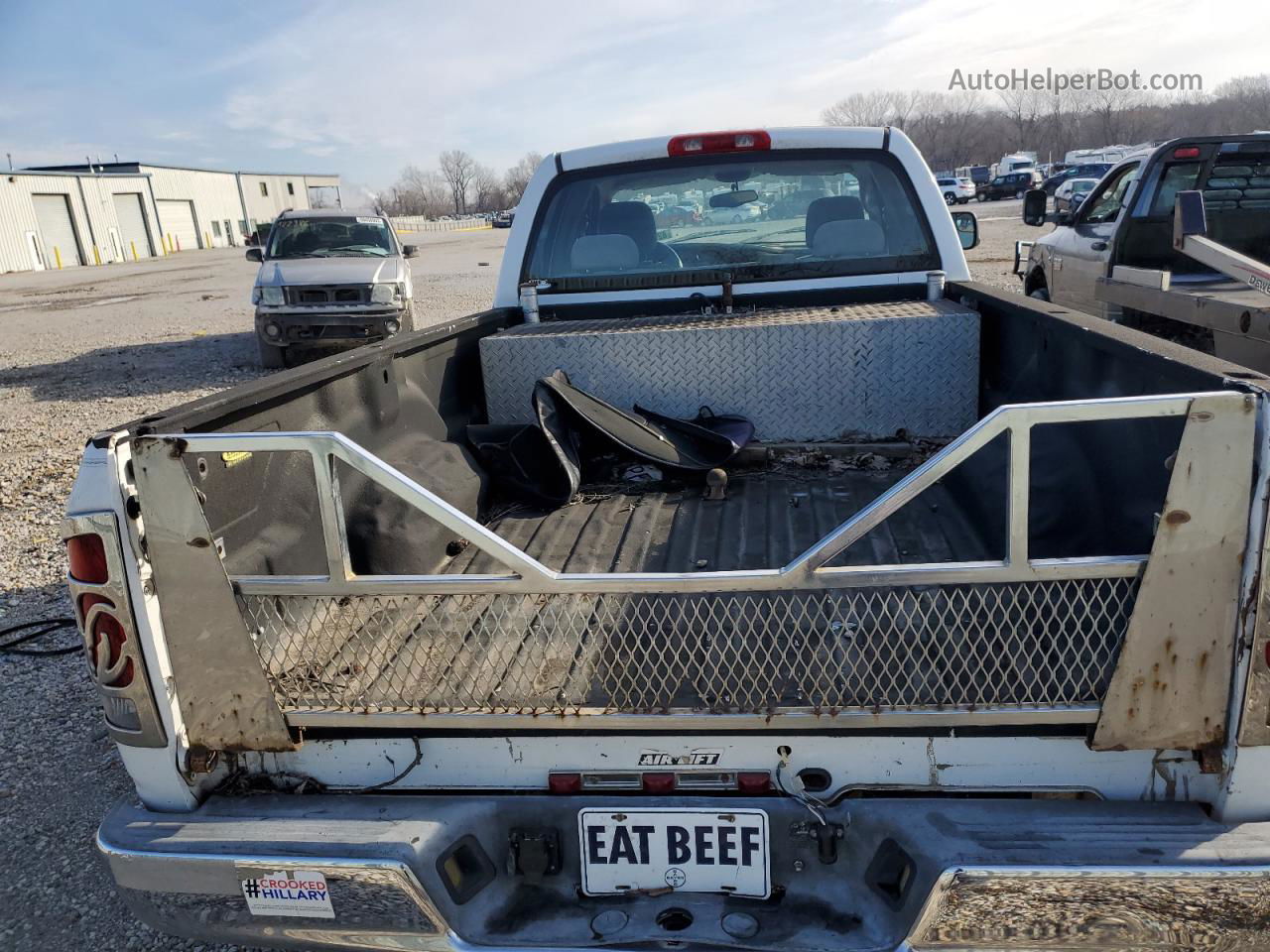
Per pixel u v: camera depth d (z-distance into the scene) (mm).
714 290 3924
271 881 1807
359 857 1770
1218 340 5242
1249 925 1618
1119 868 1604
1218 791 1727
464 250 37312
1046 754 1767
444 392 3230
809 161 3855
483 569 2660
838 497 3039
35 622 4879
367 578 1776
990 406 3283
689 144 3852
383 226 12930
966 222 4633
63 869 2996
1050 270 9594
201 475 1795
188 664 1847
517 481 3154
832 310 3627
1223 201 7672
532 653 1970
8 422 10086
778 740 1810
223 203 67500
